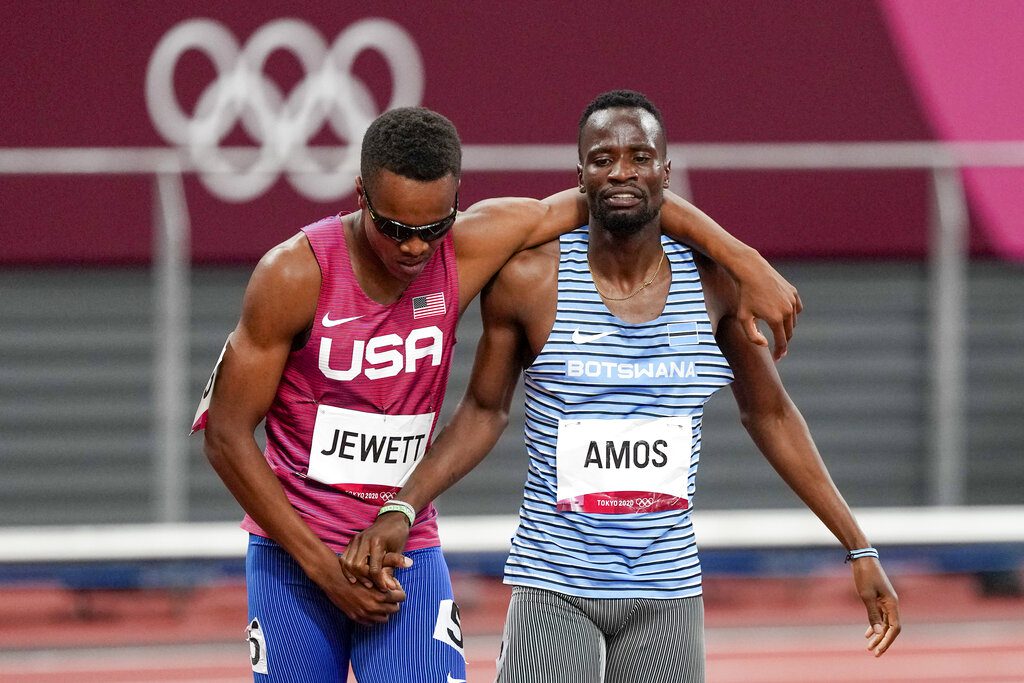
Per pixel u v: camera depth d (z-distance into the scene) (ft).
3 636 81.82
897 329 101.30
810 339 101.04
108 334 96.53
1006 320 101.65
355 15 92.99
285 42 92.38
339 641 38.78
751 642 80.74
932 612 87.40
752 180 97.09
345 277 36.29
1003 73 97.40
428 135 33.96
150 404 96.89
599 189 36.73
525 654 37.76
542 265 38.58
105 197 92.32
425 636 38.27
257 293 35.76
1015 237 95.91
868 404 101.35
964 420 101.35
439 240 35.04
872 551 40.19
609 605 37.58
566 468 37.76
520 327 38.96
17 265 93.50
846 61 96.73
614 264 38.29
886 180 97.66
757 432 41.27
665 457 37.93
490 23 94.58
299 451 37.78
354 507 37.81
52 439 96.43
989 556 85.51
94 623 84.94
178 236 91.50
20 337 96.07
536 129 94.63
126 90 91.91
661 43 95.81
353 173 92.48
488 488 98.27
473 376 39.78
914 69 97.04
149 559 81.00
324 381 36.86
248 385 36.09
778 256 97.19
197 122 91.81
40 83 91.35
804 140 96.37
